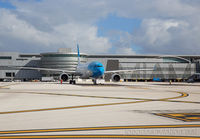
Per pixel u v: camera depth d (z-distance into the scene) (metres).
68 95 29.31
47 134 9.31
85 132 9.63
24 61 171.50
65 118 12.99
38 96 27.84
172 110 16.05
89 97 26.39
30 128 10.43
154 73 170.12
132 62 173.62
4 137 8.84
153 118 12.87
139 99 24.00
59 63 164.12
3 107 17.69
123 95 29.19
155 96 27.70
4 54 182.75
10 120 12.42
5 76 168.12
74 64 164.88
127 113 14.71
